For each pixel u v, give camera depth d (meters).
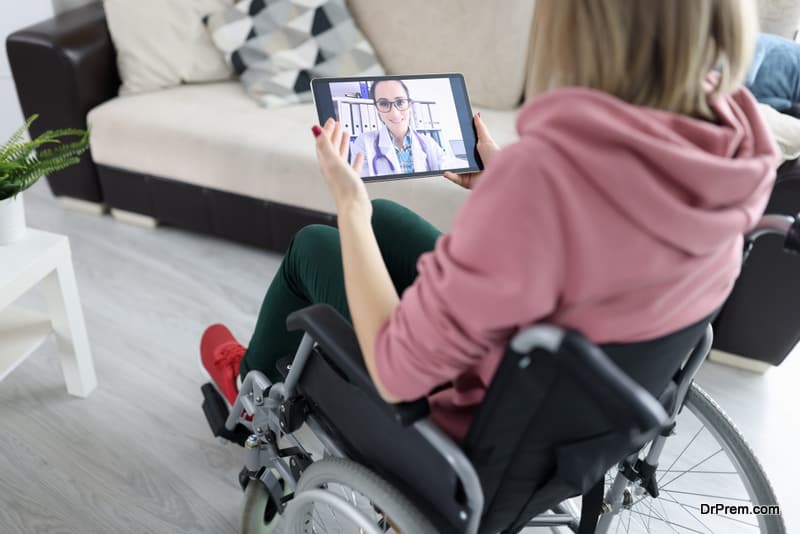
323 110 1.09
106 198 2.28
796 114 1.72
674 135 0.53
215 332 1.59
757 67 1.76
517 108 2.15
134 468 1.44
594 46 0.56
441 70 2.14
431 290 0.60
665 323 0.62
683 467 1.49
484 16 2.03
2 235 1.34
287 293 1.10
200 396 1.64
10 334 1.45
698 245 0.54
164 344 1.79
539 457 0.73
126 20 2.15
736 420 1.62
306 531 0.99
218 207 2.10
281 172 1.93
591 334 0.58
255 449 1.16
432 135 1.14
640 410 0.55
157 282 2.02
